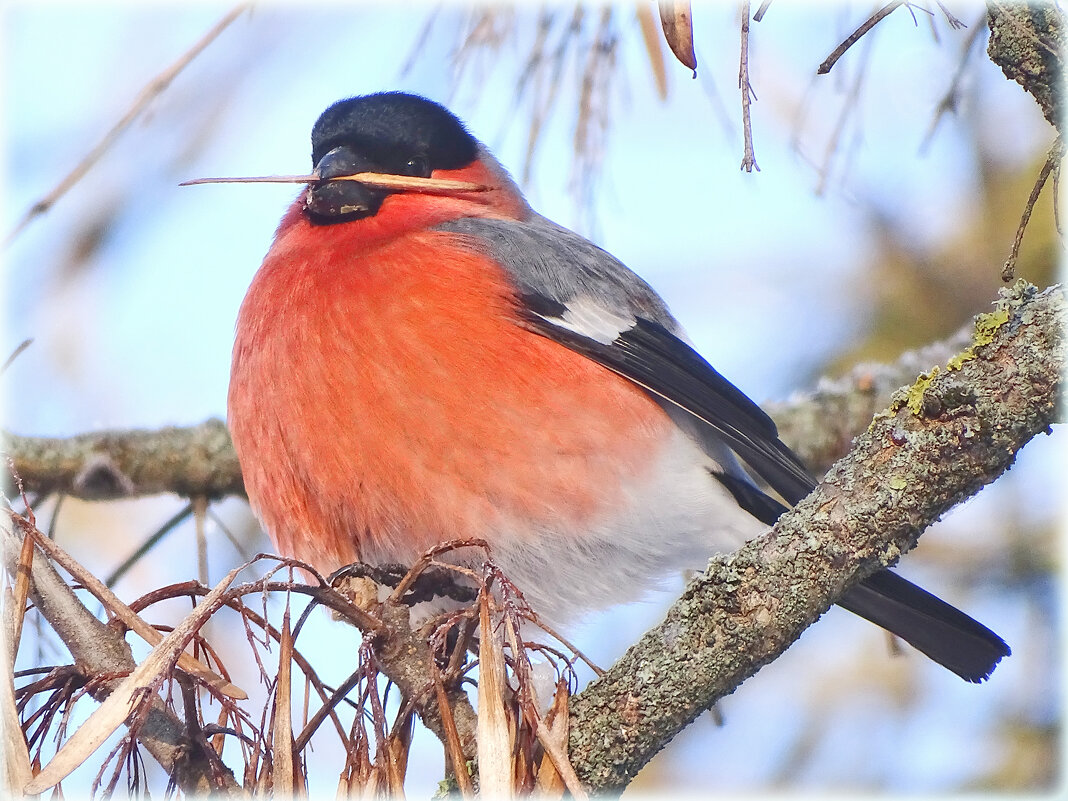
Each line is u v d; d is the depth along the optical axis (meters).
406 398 6.62
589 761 4.71
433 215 7.62
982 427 4.57
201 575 7.35
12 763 3.87
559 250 7.58
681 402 7.30
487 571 4.33
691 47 4.29
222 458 8.23
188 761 4.39
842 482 4.75
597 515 6.93
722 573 4.75
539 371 6.88
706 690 4.73
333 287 6.89
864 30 4.58
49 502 8.23
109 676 4.29
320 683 4.23
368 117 7.86
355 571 5.63
